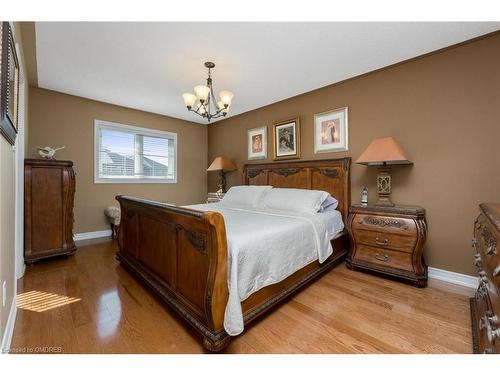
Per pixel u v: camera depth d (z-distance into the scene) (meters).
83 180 3.70
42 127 3.30
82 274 2.40
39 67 2.64
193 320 1.43
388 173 2.57
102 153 3.89
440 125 2.33
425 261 2.44
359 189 2.90
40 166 2.70
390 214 2.30
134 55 2.37
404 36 2.06
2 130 1.21
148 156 4.43
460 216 2.23
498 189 2.04
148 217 2.10
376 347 1.39
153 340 1.43
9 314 1.47
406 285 2.21
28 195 2.61
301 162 3.41
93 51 2.30
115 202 4.02
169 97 3.59
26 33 2.00
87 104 3.69
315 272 2.24
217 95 3.40
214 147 5.12
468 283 2.19
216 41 2.13
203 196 5.22
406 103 2.53
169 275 1.75
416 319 1.67
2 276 1.28
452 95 2.25
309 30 1.97
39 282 2.21
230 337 1.38
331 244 2.60
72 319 1.63
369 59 2.46
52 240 2.77
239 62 2.51
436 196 2.36
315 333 1.52
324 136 3.21
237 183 4.57
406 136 2.54
